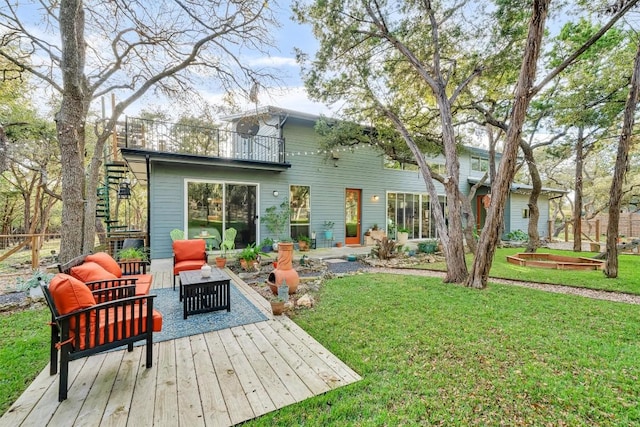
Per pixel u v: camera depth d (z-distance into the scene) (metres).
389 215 13.06
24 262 9.54
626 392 2.33
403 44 6.71
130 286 3.27
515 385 2.43
